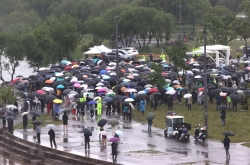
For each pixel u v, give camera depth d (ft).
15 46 507.30
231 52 612.70
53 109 309.42
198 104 333.62
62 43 569.64
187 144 243.60
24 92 353.31
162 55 501.56
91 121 297.33
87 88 338.34
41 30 558.97
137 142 248.52
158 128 278.67
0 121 305.94
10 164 238.07
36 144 248.52
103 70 402.72
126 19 652.89
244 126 271.49
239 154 223.71
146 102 340.59
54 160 230.27
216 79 360.28
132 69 418.92
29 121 302.04
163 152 229.25
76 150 235.61
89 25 654.94
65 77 388.78
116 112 317.63
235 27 545.44
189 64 438.81
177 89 339.57
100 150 234.99
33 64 535.60
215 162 211.82
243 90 319.68
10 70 620.90
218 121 285.02
